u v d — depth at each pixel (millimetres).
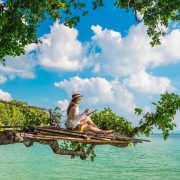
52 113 10570
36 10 13438
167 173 38250
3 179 31469
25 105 10000
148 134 11859
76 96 11555
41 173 36094
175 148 92625
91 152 11617
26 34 13812
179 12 14711
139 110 11797
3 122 85062
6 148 77750
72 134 9633
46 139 9273
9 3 13219
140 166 44969
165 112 11711
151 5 14711
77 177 34406
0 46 13719
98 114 11828
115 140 10578
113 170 40281
